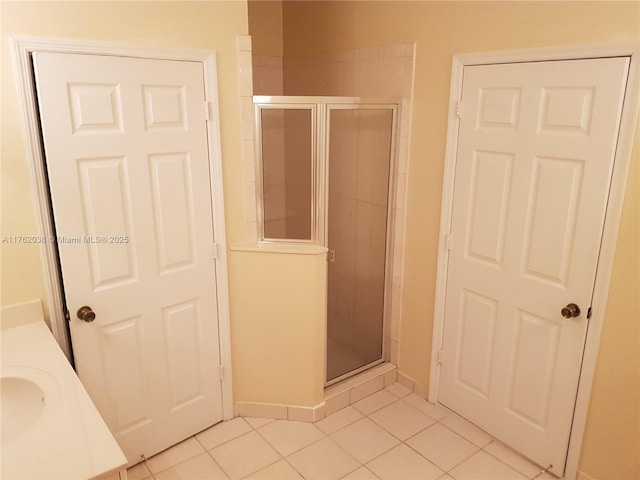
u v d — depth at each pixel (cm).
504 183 234
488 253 247
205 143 231
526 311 235
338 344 302
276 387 274
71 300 205
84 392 160
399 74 272
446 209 262
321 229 268
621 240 196
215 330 258
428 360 292
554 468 236
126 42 200
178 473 236
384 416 281
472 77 238
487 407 263
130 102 204
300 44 344
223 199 243
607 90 190
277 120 251
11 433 161
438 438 263
